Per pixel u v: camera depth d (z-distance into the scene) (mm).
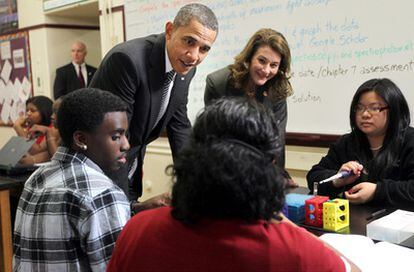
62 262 1030
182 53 1604
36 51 5055
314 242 708
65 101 1083
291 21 2727
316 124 2705
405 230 1189
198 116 710
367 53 2432
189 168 665
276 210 679
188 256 667
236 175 632
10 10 5309
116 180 1479
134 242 726
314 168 1940
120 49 1652
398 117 1710
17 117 5477
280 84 2066
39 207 1048
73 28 5043
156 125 1901
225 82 2109
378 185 1574
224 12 3076
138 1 3709
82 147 1082
